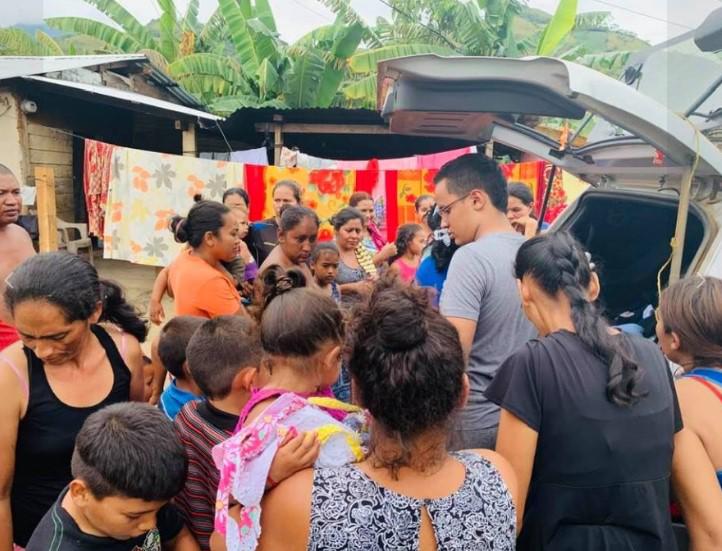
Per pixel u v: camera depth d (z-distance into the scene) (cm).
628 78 290
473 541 106
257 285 178
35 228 716
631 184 316
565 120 323
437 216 409
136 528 134
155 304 396
